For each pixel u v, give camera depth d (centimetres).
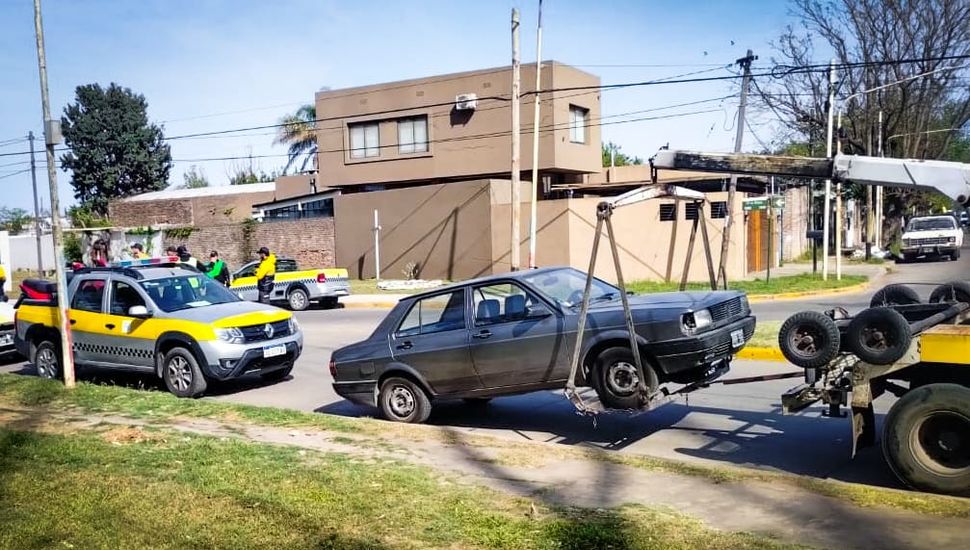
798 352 704
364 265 3350
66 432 875
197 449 778
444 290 958
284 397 1195
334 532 534
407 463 723
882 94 3850
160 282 1280
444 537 519
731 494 609
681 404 1001
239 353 1184
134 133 6384
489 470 698
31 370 1512
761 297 2280
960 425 603
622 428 910
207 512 581
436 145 3344
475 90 3241
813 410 938
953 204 684
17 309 1373
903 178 691
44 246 4853
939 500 584
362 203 3325
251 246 3703
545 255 2780
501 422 980
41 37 1089
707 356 797
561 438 889
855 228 4975
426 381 951
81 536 539
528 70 3141
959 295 832
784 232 3866
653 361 810
